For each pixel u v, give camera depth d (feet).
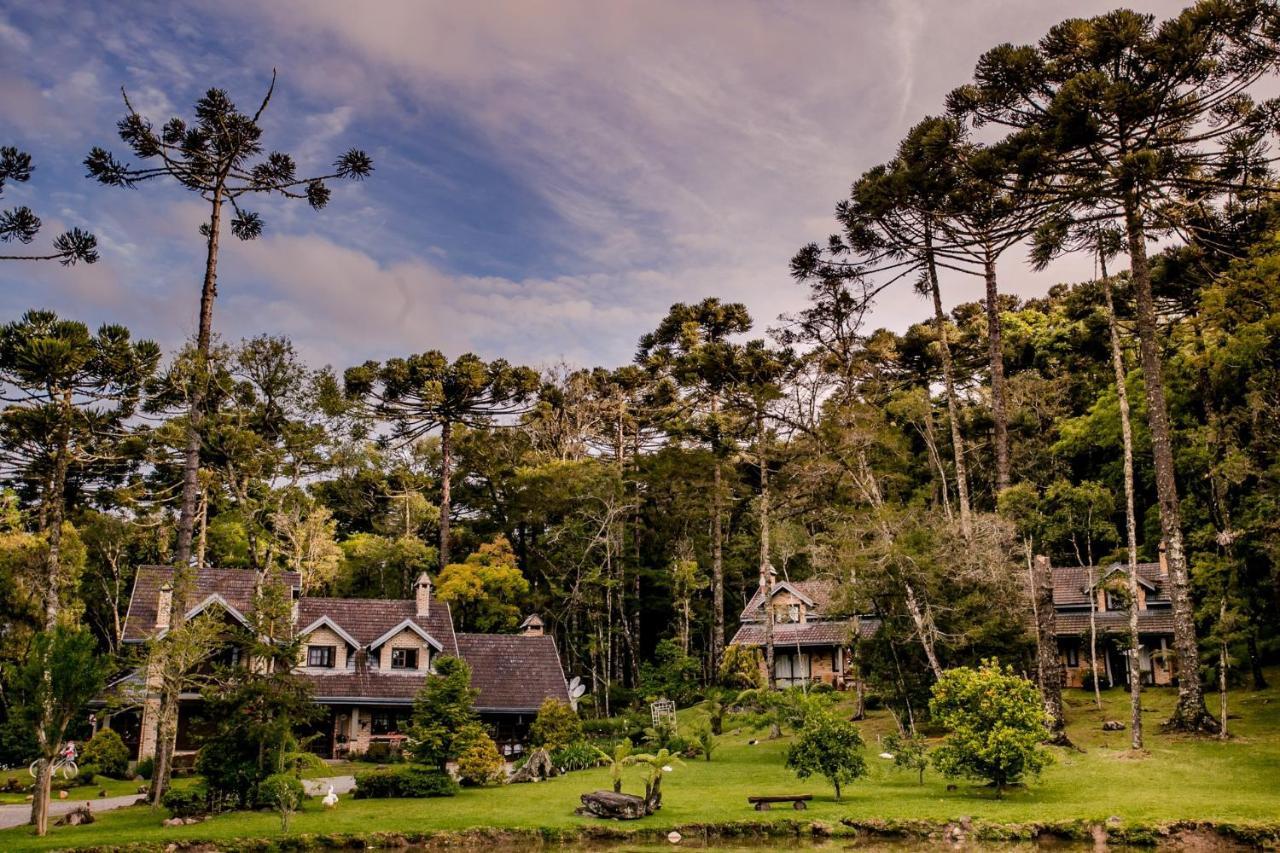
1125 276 148.77
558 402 224.12
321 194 114.52
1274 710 103.45
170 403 113.91
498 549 187.83
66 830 72.28
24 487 173.99
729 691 146.10
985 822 71.31
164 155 106.22
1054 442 173.17
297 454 120.47
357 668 133.08
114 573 182.39
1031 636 117.39
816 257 132.87
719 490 177.27
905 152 109.09
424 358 203.62
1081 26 94.58
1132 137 98.58
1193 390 130.11
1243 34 90.94
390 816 77.00
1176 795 76.23
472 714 100.73
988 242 117.50
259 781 81.25
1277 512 106.63
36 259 94.48
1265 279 97.45
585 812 77.82
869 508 131.03
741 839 71.77
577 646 188.55
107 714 108.88
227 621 126.00
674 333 209.97
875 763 100.48
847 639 128.06
